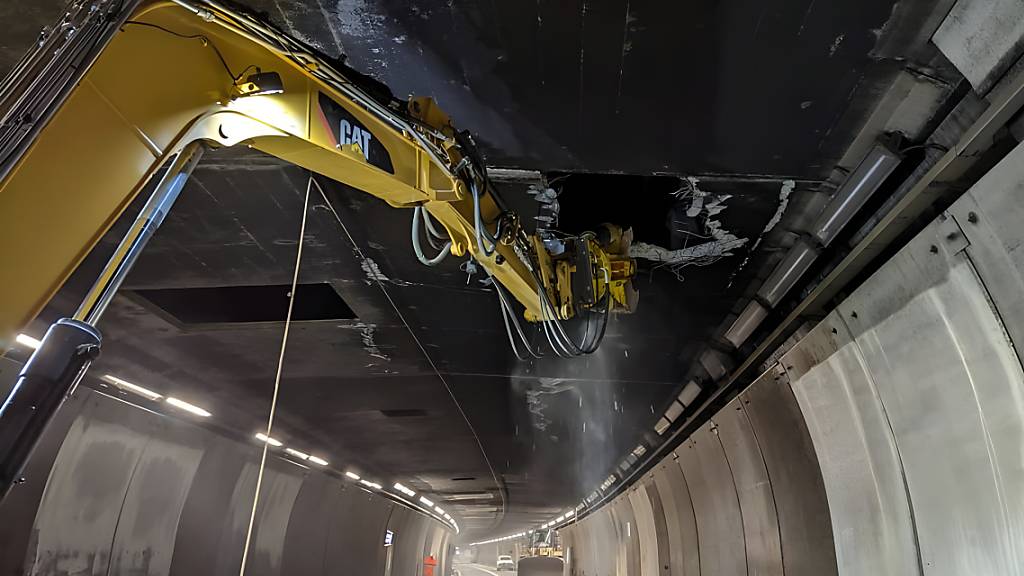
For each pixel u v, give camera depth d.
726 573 9.37
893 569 4.70
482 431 13.44
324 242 5.74
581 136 4.28
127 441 8.88
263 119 2.71
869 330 4.56
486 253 3.97
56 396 1.74
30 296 1.83
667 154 4.42
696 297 6.67
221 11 2.39
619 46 3.54
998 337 3.49
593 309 5.08
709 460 9.57
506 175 4.75
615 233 5.52
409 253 5.94
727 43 3.47
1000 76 3.25
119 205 2.06
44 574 7.75
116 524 9.09
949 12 3.20
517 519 37.25
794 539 6.80
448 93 4.00
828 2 3.21
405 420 12.51
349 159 3.13
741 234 5.47
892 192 4.59
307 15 3.46
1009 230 3.23
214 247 5.78
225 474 11.73
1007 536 3.57
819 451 5.78
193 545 11.17
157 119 2.21
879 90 3.78
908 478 4.49
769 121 4.05
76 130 1.94
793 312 5.89
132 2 1.97
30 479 7.36
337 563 18.72
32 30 3.40
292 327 7.63
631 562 18.27
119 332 7.49
